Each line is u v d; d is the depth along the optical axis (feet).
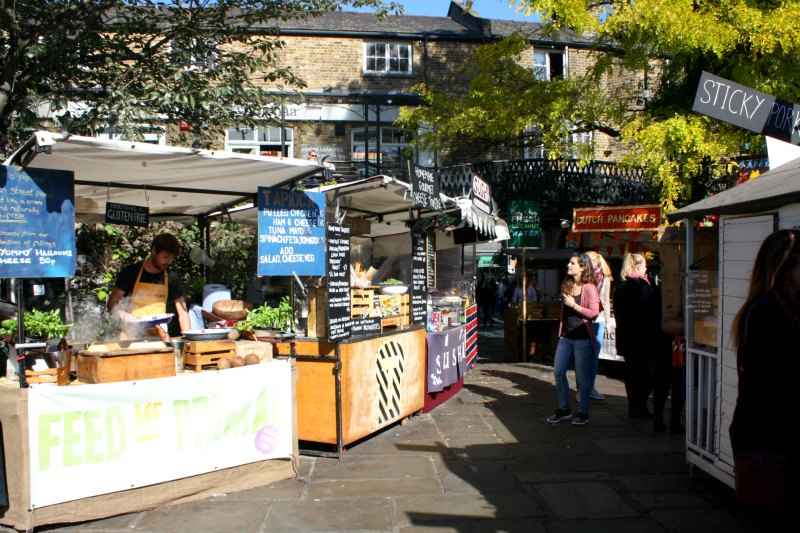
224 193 20.71
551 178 59.41
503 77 40.75
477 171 58.90
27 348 13.52
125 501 13.48
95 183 18.31
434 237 31.50
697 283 16.19
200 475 14.61
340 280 18.11
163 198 22.21
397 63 59.11
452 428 21.56
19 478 12.21
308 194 17.39
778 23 29.45
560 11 32.07
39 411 12.32
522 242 56.44
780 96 31.50
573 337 21.88
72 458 12.73
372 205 24.31
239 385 15.20
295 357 17.89
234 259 33.50
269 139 56.18
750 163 37.14
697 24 29.76
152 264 18.33
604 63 35.94
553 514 13.87
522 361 38.55
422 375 23.63
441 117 42.14
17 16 25.55
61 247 14.02
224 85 28.58
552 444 19.52
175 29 29.14
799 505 8.23
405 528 13.09
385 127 58.13
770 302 8.70
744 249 13.83
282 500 14.62
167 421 14.02
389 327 22.24
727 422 14.39
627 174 61.31
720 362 14.66
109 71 28.40
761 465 8.35
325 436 18.08
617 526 13.21
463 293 34.19
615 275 38.37
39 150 12.78
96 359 13.25
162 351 14.07
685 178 32.40
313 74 57.21
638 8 30.25
